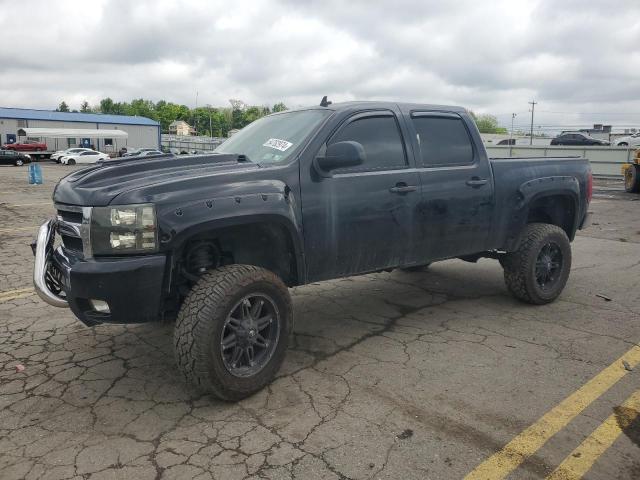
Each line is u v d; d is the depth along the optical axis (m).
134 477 2.71
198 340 3.19
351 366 4.01
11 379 3.83
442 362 4.07
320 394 3.56
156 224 3.14
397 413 3.31
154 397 3.55
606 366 3.99
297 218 3.74
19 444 3.01
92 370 3.98
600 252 8.44
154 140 74.56
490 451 2.91
